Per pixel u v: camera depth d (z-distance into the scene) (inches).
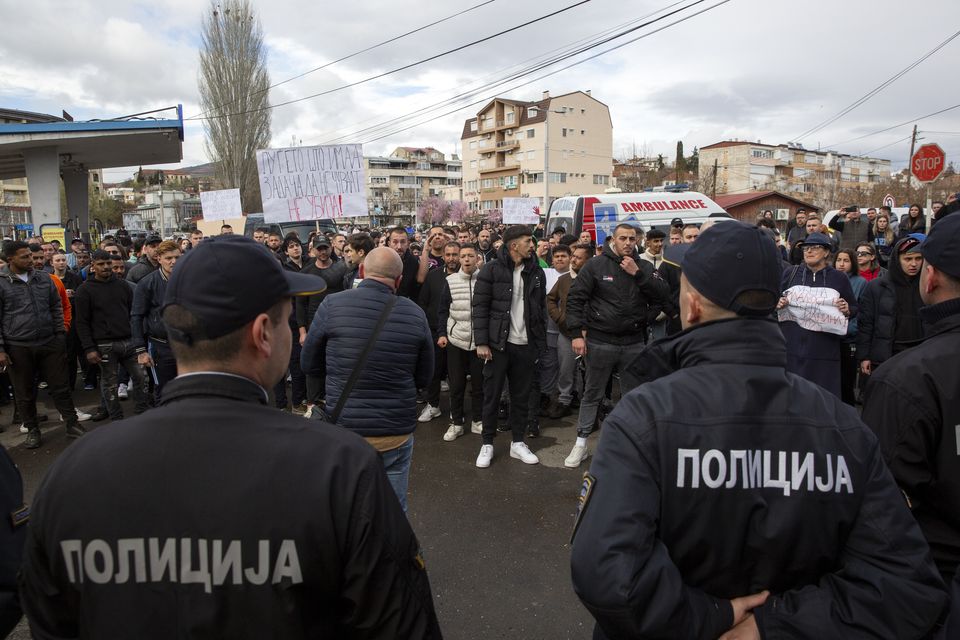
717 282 52.9
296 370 238.8
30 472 191.8
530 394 210.8
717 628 46.4
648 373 61.1
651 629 44.8
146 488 39.5
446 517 154.9
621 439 50.7
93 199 2217.0
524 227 183.0
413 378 119.8
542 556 135.9
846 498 48.3
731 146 3002.0
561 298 230.8
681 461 49.1
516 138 2674.7
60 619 42.2
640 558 46.1
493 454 197.0
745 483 48.7
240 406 42.9
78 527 39.7
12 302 200.1
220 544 38.8
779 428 49.5
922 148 335.3
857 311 197.0
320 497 39.8
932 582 46.7
